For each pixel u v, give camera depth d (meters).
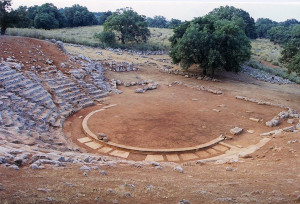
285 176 12.54
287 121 25.83
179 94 35.41
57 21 85.06
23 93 23.47
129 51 59.91
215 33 44.00
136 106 29.22
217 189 10.51
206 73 48.38
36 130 18.88
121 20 65.31
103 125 23.09
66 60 36.69
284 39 89.69
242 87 41.09
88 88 32.00
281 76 55.97
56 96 27.27
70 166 11.83
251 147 19.56
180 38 45.91
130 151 18.78
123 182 10.41
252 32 99.06
